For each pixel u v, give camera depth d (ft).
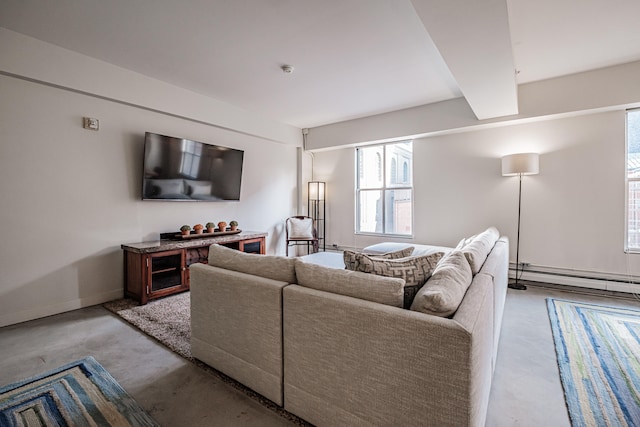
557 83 11.39
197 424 4.70
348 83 11.62
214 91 12.44
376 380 3.96
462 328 3.33
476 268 5.61
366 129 16.16
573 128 11.84
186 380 5.84
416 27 7.88
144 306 9.87
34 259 8.92
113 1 6.81
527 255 12.84
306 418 4.70
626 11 7.36
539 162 12.50
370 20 7.55
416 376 3.64
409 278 4.80
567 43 8.95
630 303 10.07
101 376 5.96
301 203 18.80
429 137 15.15
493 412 4.95
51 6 6.98
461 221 14.37
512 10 7.31
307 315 4.60
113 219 10.63
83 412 4.93
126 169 10.93
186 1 6.81
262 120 15.87
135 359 6.63
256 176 16.25
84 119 9.80
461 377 3.32
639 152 11.01
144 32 8.11
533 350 6.98
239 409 5.05
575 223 11.88
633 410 4.95
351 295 4.48
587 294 11.08
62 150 9.38
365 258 5.02
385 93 12.73
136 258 10.28
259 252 14.34
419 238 15.61
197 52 9.21
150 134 11.07
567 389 5.53
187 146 12.46
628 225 11.20
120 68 10.23
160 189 11.61
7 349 7.06
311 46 8.85
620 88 10.39
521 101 12.02
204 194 13.37
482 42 6.78
